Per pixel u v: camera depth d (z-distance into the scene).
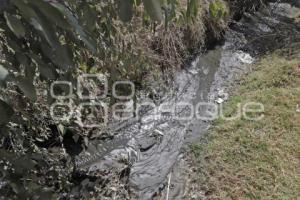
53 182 2.65
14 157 1.64
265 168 3.11
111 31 1.85
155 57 4.08
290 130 3.44
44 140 3.04
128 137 3.46
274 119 3.54
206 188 3.02
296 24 5.13
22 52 1.30
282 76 4.06
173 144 3.45
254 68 4.36
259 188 2.97
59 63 1.28
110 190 2.96
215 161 3.22
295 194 2.91
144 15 1.72
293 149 3.26
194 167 3.21
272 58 4.46
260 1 5.40
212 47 4.71
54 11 1.10
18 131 2.11
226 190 2.98
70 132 3.22
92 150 3.26
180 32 4.30
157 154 3.35
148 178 3.14
